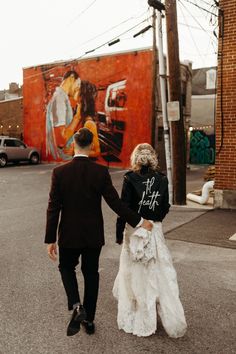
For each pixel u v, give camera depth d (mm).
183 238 7773
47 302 4676
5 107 36094
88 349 3627
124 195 3900
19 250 6949
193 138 31750
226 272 5820
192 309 4512
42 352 3572
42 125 29812
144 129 24016
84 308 3852
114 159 25500
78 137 3764
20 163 29562
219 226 8805
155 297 3783
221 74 10484
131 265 3879
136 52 23984
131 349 3627
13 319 4227
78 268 5961
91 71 26234
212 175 17703
